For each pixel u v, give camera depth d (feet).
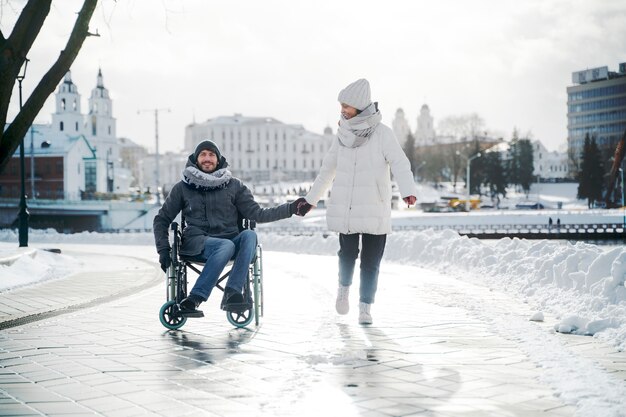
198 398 12.51
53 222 252.01
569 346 17.13
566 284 26.35
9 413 11.73
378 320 21.90
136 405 12.14
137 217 244.22
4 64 21.83
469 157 401.29
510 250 38.27
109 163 341.00
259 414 11.43
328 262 54.19
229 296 19.54
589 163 350.02
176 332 19.99
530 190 433.07
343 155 21.50
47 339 19.16
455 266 42.32
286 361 15.62
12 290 33.47
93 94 457.68
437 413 11.39
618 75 482.28
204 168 20.70
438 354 16.33
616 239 188.65
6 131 22.44
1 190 286.66
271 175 626.23
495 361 15.53
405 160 21.11
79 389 13.37
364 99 21.02
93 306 26.94
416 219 215.51
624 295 21.22
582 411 11.23
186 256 19.98
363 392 12.80
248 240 19.93
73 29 22.65
